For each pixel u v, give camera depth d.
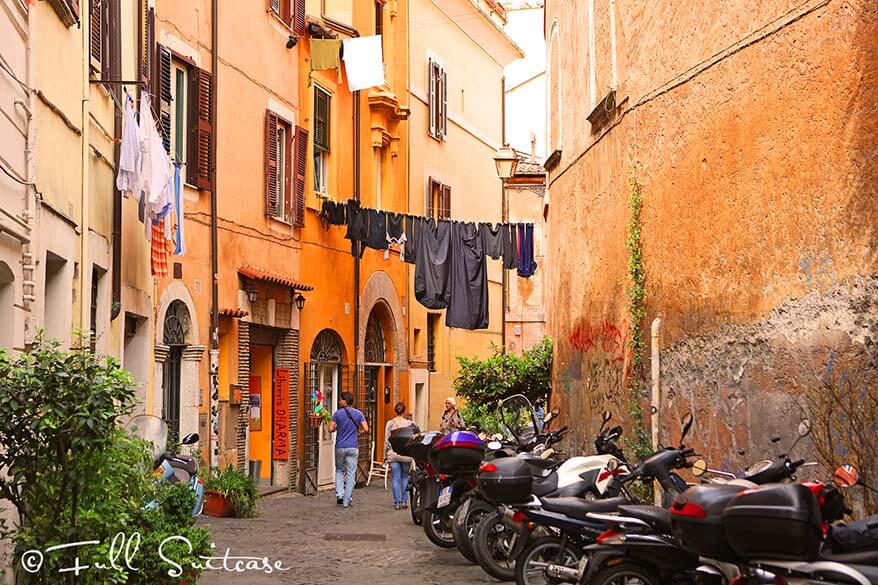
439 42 38.56
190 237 21.50
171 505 11.05
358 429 23.78
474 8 40.78
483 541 13.20
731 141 13.13
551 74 23.91
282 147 26.83
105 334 16.31
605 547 9.70
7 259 10.83
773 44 12.08
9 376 9.06
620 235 17.42
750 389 12.59
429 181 37.31
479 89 43.00
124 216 17.73
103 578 9.41
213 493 20.23
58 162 13.32
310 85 28.23
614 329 17.91
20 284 11.34
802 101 11.44
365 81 27.77
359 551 16.02
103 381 9.06
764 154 12.28
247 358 24.19
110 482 9.52
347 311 30.33
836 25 10.80
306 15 28.48
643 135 16.16
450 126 39.62
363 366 31.09
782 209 11.86
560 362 22.83
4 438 9.09
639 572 9.55
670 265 15.09
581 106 20.48
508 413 26.88
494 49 44.50
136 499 10.52
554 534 11.66
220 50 23.34
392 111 33.06
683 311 14.62
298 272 27.31
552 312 23.86
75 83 14.23
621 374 17.41
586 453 20.08
